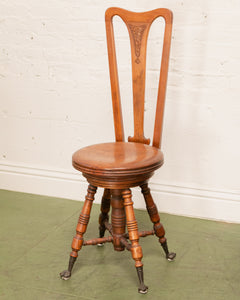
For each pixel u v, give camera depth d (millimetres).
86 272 1715
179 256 1831
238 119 2059
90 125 2357
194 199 2207
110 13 1764
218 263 1771
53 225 2131
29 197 2500
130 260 1810
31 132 2494
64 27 2252
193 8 1992
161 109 1726
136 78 1762
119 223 1659
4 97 2500
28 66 2389
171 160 2219
